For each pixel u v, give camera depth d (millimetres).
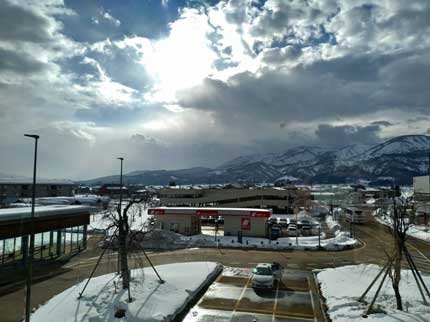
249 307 19141
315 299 20703
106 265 29594
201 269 26891
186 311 18406
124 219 20188
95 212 70562
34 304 19312
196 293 21406
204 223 65625
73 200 91250
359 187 162500
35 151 15281
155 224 49375
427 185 82062
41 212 31188
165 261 32000
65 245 36531
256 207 91125
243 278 25562
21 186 104062
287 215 83562
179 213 49094
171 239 42906
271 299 20578
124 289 19438
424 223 59594
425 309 17234
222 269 28562
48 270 27812
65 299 18469
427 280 23422
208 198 91062
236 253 36438
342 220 71938
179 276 23922
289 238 46688
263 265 24609
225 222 48625
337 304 18781
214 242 42375
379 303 18484
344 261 32594
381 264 30906
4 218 27203
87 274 26422
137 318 16141
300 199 91188
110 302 17703
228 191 91312
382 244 42938
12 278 25203
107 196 120625
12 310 18266
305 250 38750
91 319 15977
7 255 28422
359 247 40812
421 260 33156
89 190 162375
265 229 47875
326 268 29516
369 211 90812
